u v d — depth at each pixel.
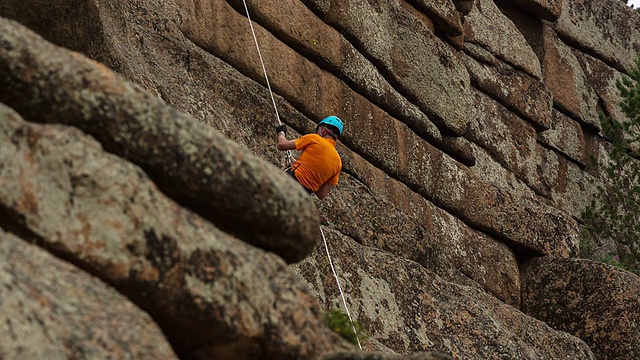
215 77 18.98
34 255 7.66
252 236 9.62
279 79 20.97
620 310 22.89
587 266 23.89
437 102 24.34
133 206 8.32
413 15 24.31
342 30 22.50
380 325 17.23
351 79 22.47
